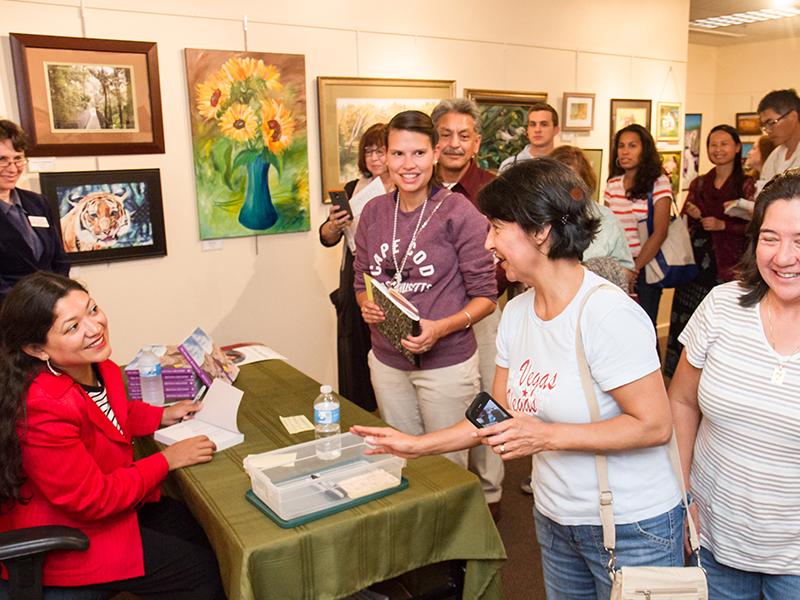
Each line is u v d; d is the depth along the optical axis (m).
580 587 1.52
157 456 1.86
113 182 3.37
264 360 2.97
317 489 1.65
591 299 1.29
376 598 2.04
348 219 3.05
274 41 3.79
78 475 1.61
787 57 8.20
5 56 3.05
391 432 1.53
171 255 3.66
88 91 3.25
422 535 1.71
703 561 1.59
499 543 1.81
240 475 1.86
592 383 1.30
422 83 4.38
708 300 1.54
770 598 1.50
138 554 1.74
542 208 1.25
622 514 1.33
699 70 8.75
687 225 4.56
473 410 1.32
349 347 3.53
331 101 4.02
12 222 2.84
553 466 1.42
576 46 5.22
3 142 2.74
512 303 1.53
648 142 3.99
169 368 2.40
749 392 1.41
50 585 1.65
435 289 2.38
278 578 1.52
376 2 4.13
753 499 1.43
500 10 4.72
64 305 1.66
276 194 3.93
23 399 1.59
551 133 4.12
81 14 3.20
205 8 3.54
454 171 3.12
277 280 4.06
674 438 1.38
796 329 1.36
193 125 3.58
